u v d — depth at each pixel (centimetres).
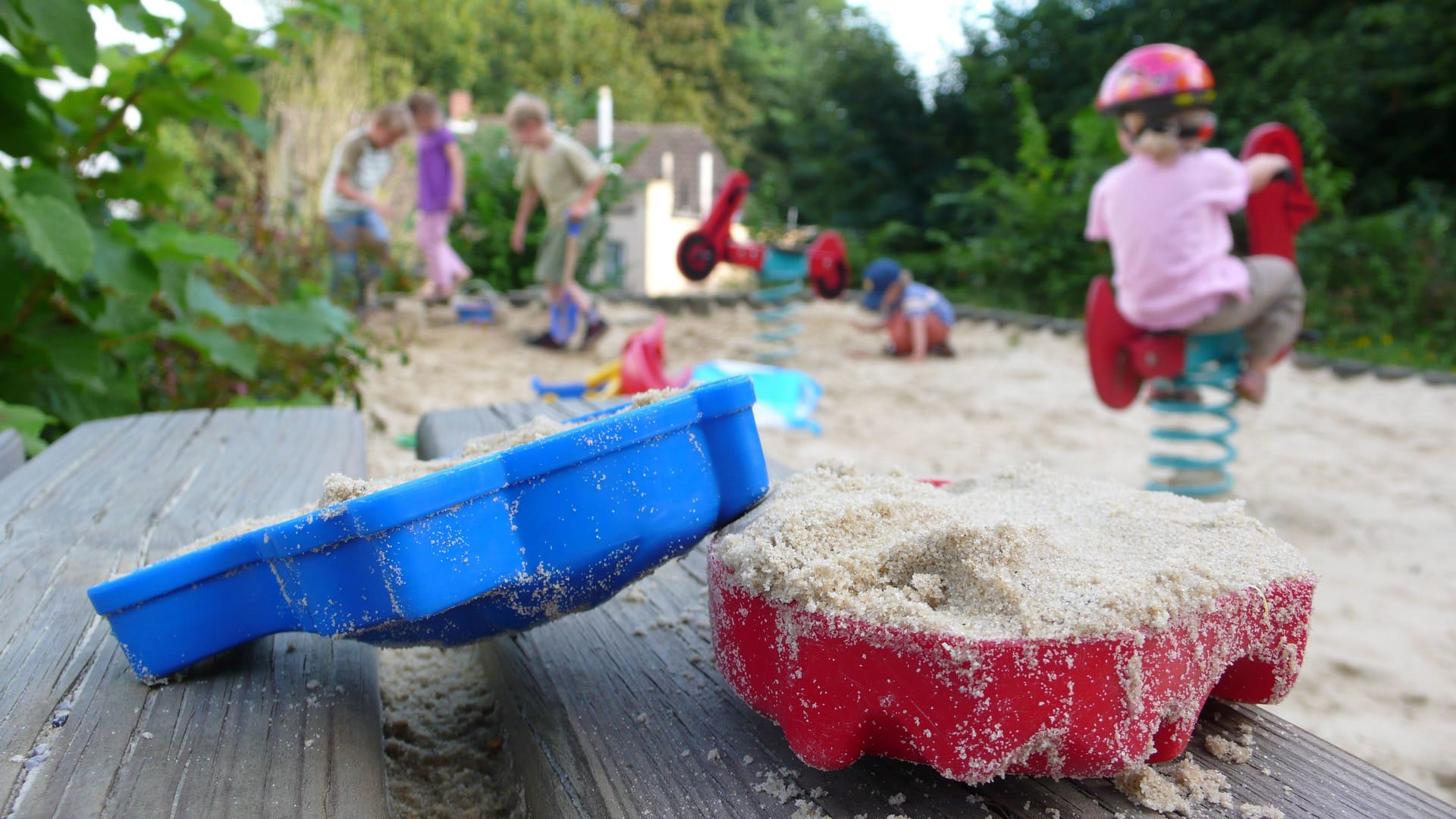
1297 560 112
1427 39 1113
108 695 120
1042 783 103
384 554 96
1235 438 535
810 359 784
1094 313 413
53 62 331
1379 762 216
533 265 1168
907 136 1552
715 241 762
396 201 1194
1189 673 97
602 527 106
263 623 120
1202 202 379
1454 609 303
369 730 114
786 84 1808
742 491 119
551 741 115
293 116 1034
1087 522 126
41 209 286
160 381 428
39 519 193
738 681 109
